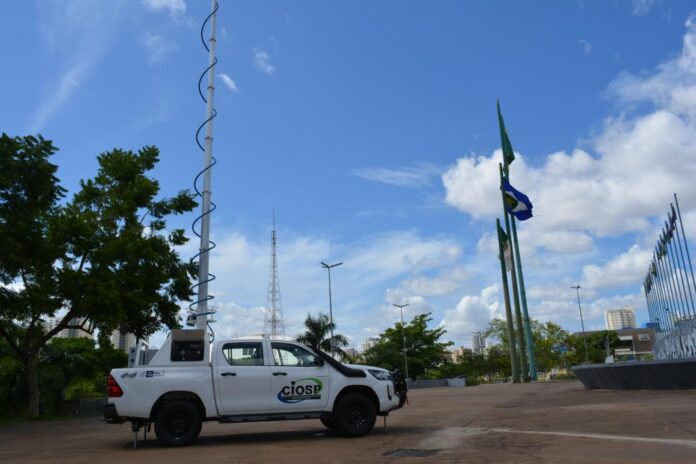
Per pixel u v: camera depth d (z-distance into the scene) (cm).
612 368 2186
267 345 1170
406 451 927
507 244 4344
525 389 2939
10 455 1070
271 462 859
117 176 2711
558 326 8588
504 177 4316
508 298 4338
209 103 1977
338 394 1158
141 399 1092
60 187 2375
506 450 884
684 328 3438
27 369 2508
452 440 1035
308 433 1271
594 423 1166
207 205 1895
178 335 1143
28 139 2266
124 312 2433
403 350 8400
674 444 848
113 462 915
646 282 5400
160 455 981
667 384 1934
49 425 1980
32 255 2309
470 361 9175
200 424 1112
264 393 1129
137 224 2677
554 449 866
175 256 2739
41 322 2545
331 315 6656
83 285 2423
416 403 2175
